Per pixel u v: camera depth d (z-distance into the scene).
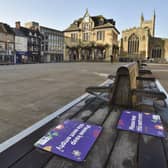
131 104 3.73
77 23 59.81
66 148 2.06
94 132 2.49
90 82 9.31
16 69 18.70
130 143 2.17
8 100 5.34
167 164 1.73
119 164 1.74
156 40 62.75
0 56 37.78
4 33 38.31
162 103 4.07
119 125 2.74
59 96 5.92
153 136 2.38
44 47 50.31
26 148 2.07
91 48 55.81
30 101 5.23
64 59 58.91
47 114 4.05
